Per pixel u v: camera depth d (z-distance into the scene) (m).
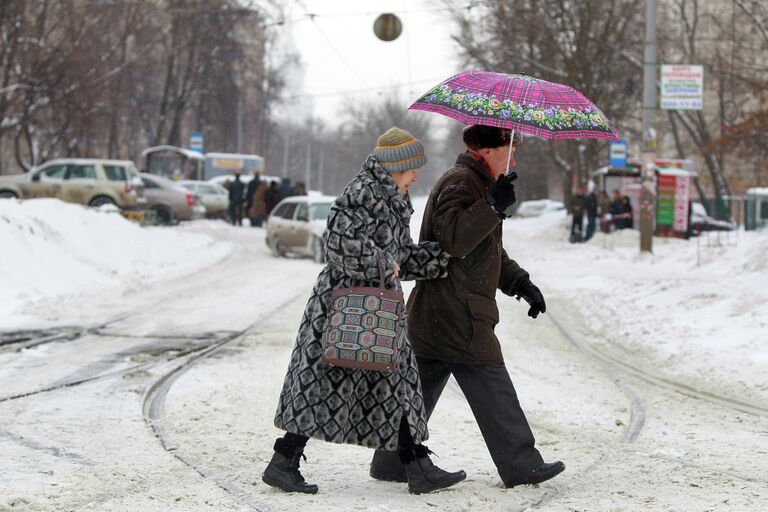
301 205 63.16
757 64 94.50
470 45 95.81
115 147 137.50
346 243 12.09
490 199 12.45
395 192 12.44
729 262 49.09
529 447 13.09
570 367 25.02
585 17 90.75
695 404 20.34
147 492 13.04
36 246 42.66
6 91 92.31
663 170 77.38
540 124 12.31
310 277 49.66
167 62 136.38
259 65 167.25
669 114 114.81
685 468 14.87
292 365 12.55
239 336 29.41
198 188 106.00
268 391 20.94
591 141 100.62
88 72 101.88
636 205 84.25
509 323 33.50
